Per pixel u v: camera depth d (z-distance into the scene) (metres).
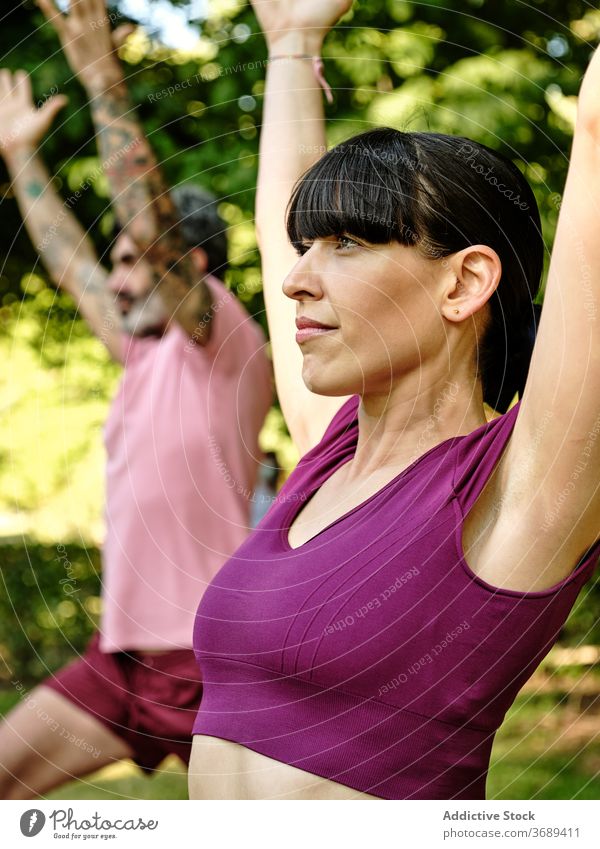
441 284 1.25
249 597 1.27
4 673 5.80
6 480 5.54
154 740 2.80
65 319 5.55
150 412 2.84
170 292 2.87
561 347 1.11
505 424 1.21
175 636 2.77
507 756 4.62
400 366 1.27
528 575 1.15
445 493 1.18
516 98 4.90
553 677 5.03
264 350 3.01
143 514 2.79
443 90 4.92
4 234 5.79
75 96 5.34
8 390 5.51
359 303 1.24
